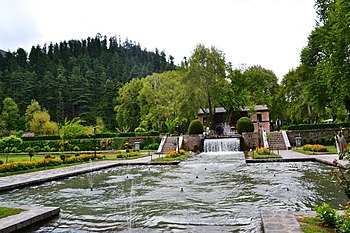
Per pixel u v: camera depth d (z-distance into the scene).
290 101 45.81
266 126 47.91
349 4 19.84
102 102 67.69
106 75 79.94
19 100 68.00
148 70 90.62
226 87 36.84
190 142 32.06
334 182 11.01
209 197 9.21
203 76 35.84
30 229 6.32
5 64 90.25
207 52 35.78
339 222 4.78
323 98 28.38
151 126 47.66
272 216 5.85
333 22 23.12
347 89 21.84
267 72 55.16
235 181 12.09
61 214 7.56
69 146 38.09
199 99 35.44
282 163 17.97
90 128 40.19
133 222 6.71
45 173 15.45
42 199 9.83
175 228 6.17
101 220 6.95
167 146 32.25
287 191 9.70
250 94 49.41
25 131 58.06
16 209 7.28
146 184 12.35
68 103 69.25
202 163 19.72
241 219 6.70
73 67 83.81
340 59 21.98
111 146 37.44
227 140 30.59
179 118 37.25
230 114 44.31
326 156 18.70
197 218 6.90
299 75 34.88
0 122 53.97
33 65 85.88
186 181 12.65
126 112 51.81
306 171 14.27
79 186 12.38
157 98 44.16
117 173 16.50
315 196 8.81
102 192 10.84
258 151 23.58
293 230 4.89
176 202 8.66
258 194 9.39
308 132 30.47
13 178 13.70
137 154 27.98
